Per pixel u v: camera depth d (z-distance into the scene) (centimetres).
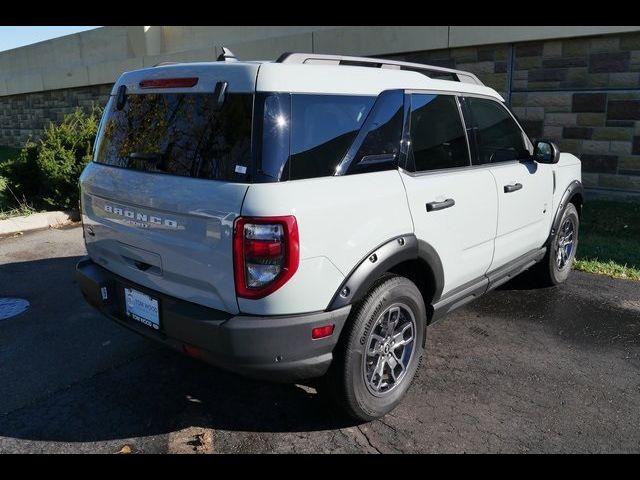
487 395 351
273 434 312
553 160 443
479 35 848
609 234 694
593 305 496
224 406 338
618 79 768
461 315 475
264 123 263
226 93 276
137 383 364
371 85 315
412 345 337
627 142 777
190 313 278
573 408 337
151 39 1431
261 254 254
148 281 308
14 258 636
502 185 405
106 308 338
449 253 355
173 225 282
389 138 318
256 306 263
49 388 357
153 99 312
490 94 427
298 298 267
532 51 825
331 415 327
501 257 423
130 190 305
